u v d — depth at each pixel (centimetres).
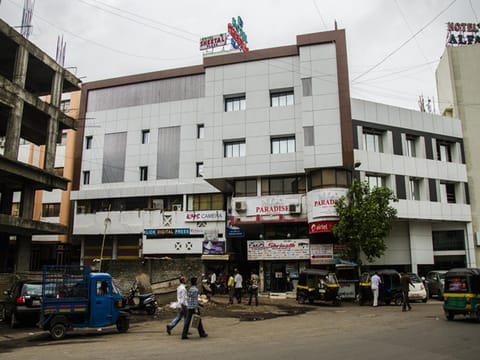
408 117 3506
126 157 4141
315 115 2955
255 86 3275
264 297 2780
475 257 3522
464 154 3725
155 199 3972
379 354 912
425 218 3359
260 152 3166
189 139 3991
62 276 1331
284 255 3014
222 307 2188
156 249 3744
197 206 3828
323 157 2875
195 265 2981
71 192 4159
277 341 1120
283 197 3073
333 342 1083
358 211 2556
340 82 2962
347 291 2570
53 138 3098
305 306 2256
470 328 1342
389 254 3384
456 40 4044
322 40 3052
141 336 1304
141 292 2206
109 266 3098
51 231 3006
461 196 3603
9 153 2648
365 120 3288
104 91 4375
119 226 3916
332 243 2947
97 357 919
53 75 3216
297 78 3195
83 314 1338
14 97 2727
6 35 2709
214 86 3359
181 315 1325
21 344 1186
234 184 3284
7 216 2611
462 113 3816
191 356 909
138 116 4191
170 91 4153
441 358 870
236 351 967
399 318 1659
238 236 3222
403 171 3366
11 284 2389
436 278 2819
